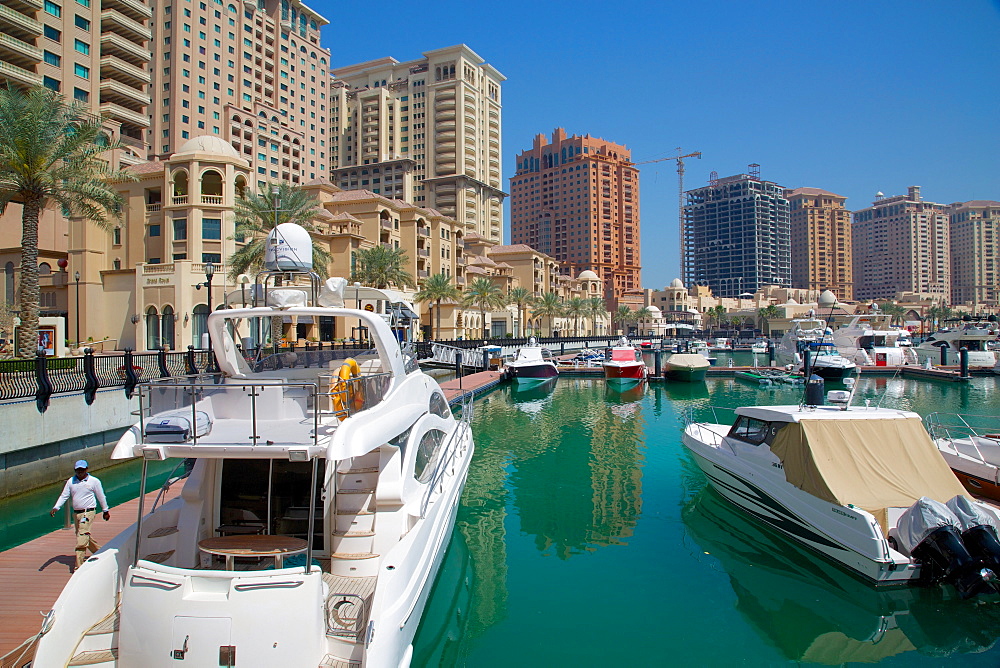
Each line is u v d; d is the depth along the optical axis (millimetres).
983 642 8820
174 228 46656
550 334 109500
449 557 11492
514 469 19422
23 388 16797
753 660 8414
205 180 48844
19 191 23250
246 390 8031
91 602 6418
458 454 13734
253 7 100125
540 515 14742
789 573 11227
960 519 9766
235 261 35531
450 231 82500
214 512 7988
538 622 9484
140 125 67812
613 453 21703
